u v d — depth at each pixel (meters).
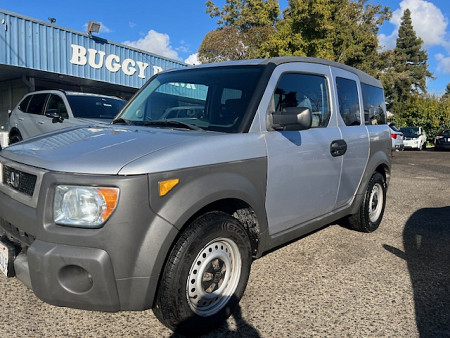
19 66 11.98
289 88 3.27
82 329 2.50
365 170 4.37
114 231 2.04
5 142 14.16
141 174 2.10
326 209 3.76
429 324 2.70
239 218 2.81
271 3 25.42
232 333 2.53
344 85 4.14
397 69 48.03
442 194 7.94
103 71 14.88
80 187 2.08
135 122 3.31
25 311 2.69
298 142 3.18
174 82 3.52
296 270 3.57
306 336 2.51
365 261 3.85
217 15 27.94
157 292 2.28
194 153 2.36
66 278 2.08
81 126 3.20
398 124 38.47
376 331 2.59
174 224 2.19
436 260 3.94
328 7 20.02
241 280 2.68
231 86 3.10
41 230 2.12
